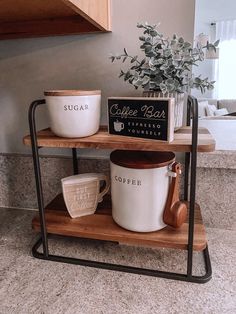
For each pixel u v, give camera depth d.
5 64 0.81
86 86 0.77
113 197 0.62
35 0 0.51
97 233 0.61
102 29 0.68
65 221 0.67
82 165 0.82
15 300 0.53
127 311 0.50
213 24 4.28
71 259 0.64
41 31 0.72
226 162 0.69
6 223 0.83
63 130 0.57
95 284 0.57
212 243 0.70
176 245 0.57
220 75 4.42
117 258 0.65
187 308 0.50
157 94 0.54
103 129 0.66
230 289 0.55
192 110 0.49
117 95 0.76
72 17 0.68
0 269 0.62
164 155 0.60
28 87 0.81
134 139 0.54
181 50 0.54
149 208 0.58
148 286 0.56
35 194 0.89
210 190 0.74
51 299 0.53
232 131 1.05
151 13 0.68
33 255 0.67
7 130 0.87
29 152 0.87
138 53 0.71
